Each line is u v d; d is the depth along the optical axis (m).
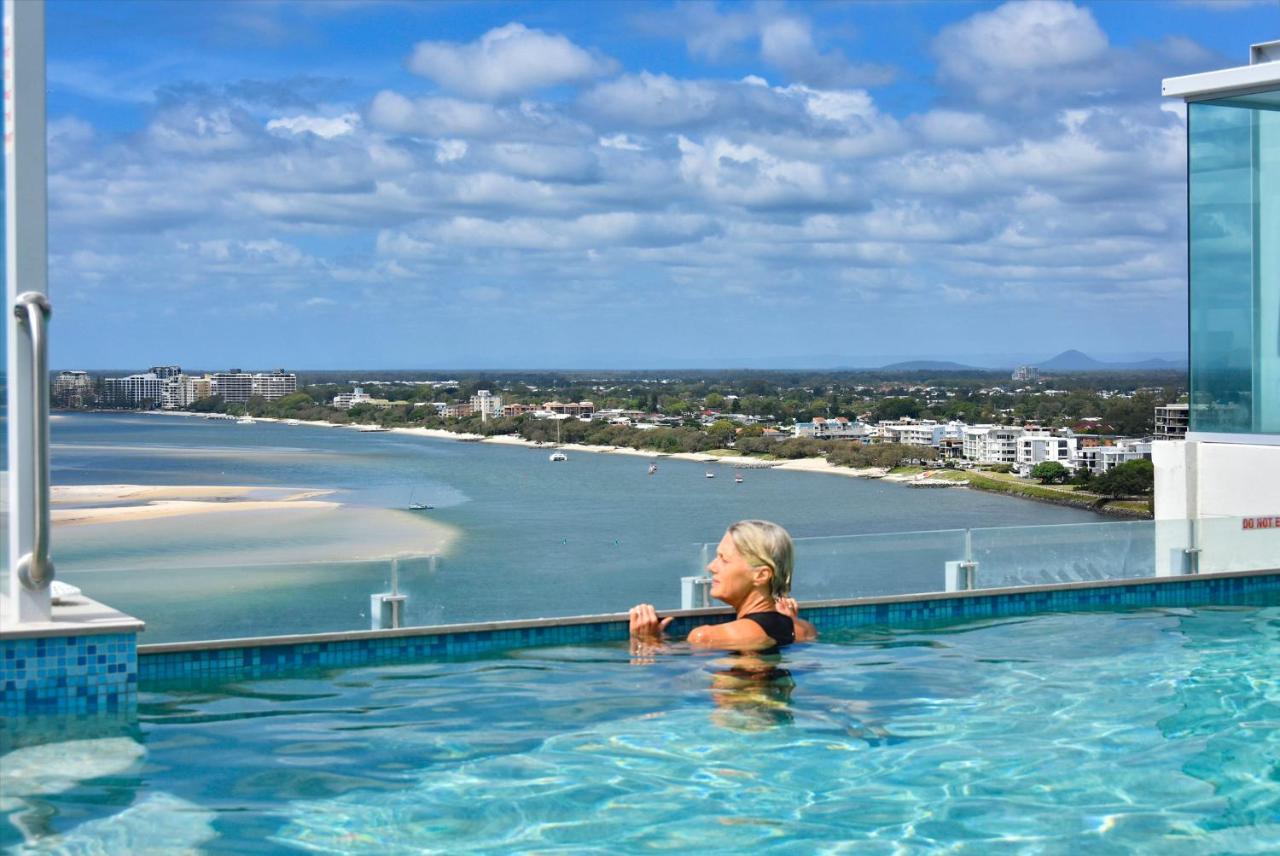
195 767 3.79
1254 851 3.14
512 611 5.74
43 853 3.03
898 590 6.66
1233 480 9.51
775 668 5.31
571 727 4.33
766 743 4.14
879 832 3.29
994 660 5.54
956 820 3.38
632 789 3.64
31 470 4.12
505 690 4.88
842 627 6.40
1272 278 9.37
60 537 65.12
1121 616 6.80
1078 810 3.47
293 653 5.30
